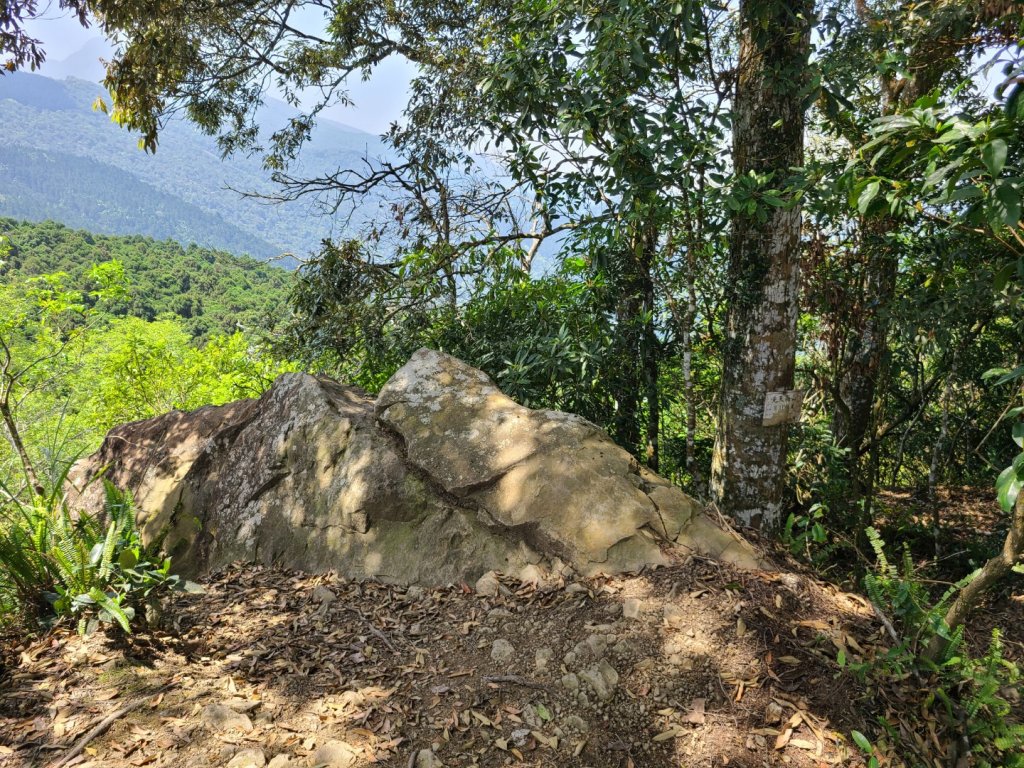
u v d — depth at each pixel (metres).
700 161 4.48
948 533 6.34
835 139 5.69
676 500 4.07
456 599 3.73
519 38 5.17
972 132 1.95
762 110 4.88
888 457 8.37
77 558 3.43
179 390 12.28
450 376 4.75
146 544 4.74
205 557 4.62
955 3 4.71
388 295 7.48
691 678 2.99
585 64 4.68
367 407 4.95
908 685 3.05
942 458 7.54
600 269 6.15
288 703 2.93
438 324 7.14
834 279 5.70
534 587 3.69
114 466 5.41
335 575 4.11
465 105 9.79
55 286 9.58
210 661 3.23
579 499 3.93
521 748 2.69
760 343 5.08
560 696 2.93
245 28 10.74
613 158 4.51
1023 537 2.53
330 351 7.66
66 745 2.59
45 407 10.49
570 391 6.27
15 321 9.23
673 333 6.46
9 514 4.23
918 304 4.93
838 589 3.90
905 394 7.14
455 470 4.16
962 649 3.14
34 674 3.02
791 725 2.78
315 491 4.45
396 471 4.29
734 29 5.41
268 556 4.39
